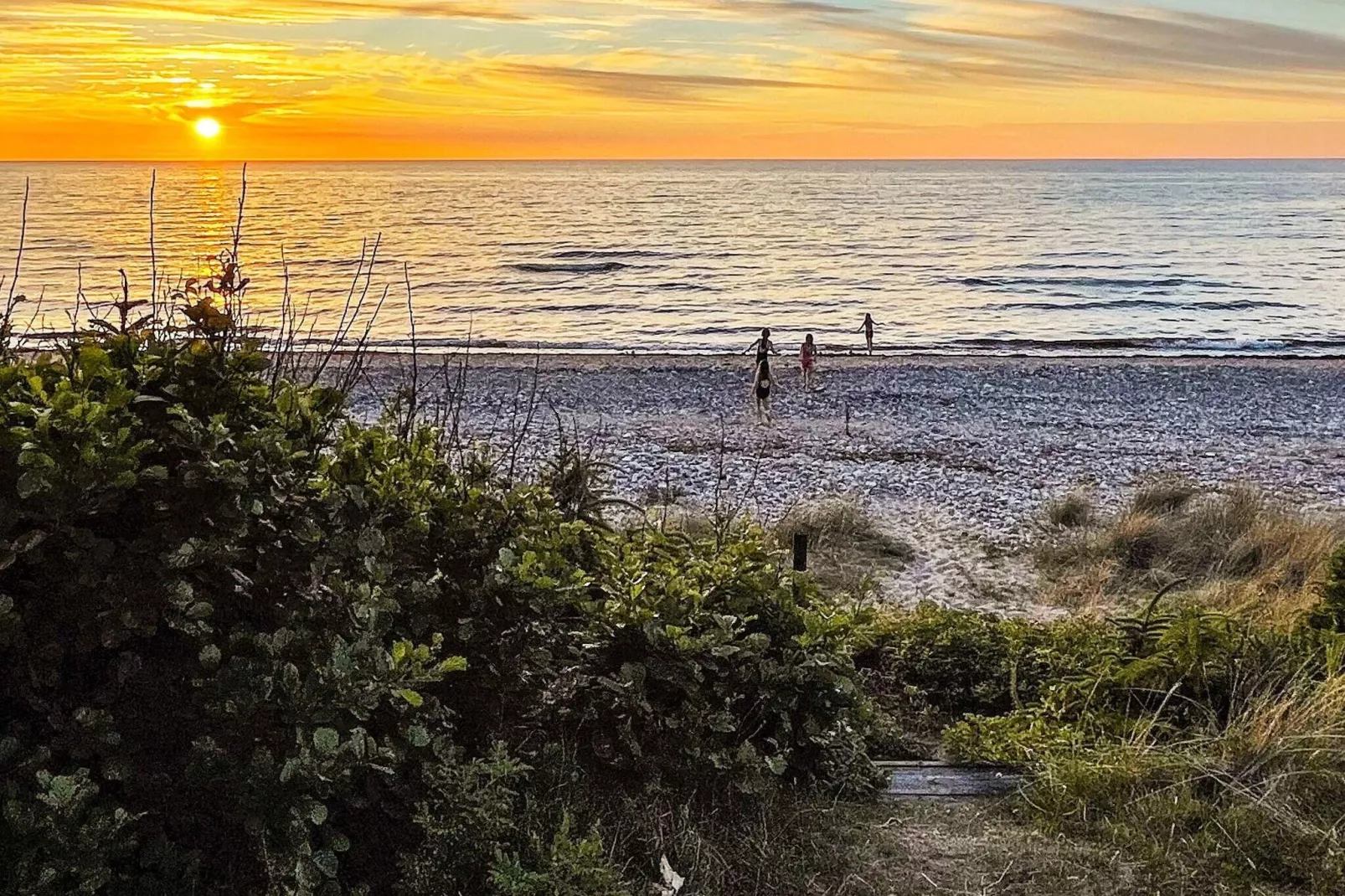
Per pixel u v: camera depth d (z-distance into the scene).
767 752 4.73
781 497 14.35
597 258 64.75
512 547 4.33
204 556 3.38
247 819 3.15
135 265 44.19
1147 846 4.49
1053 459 17.48
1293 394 24.72
